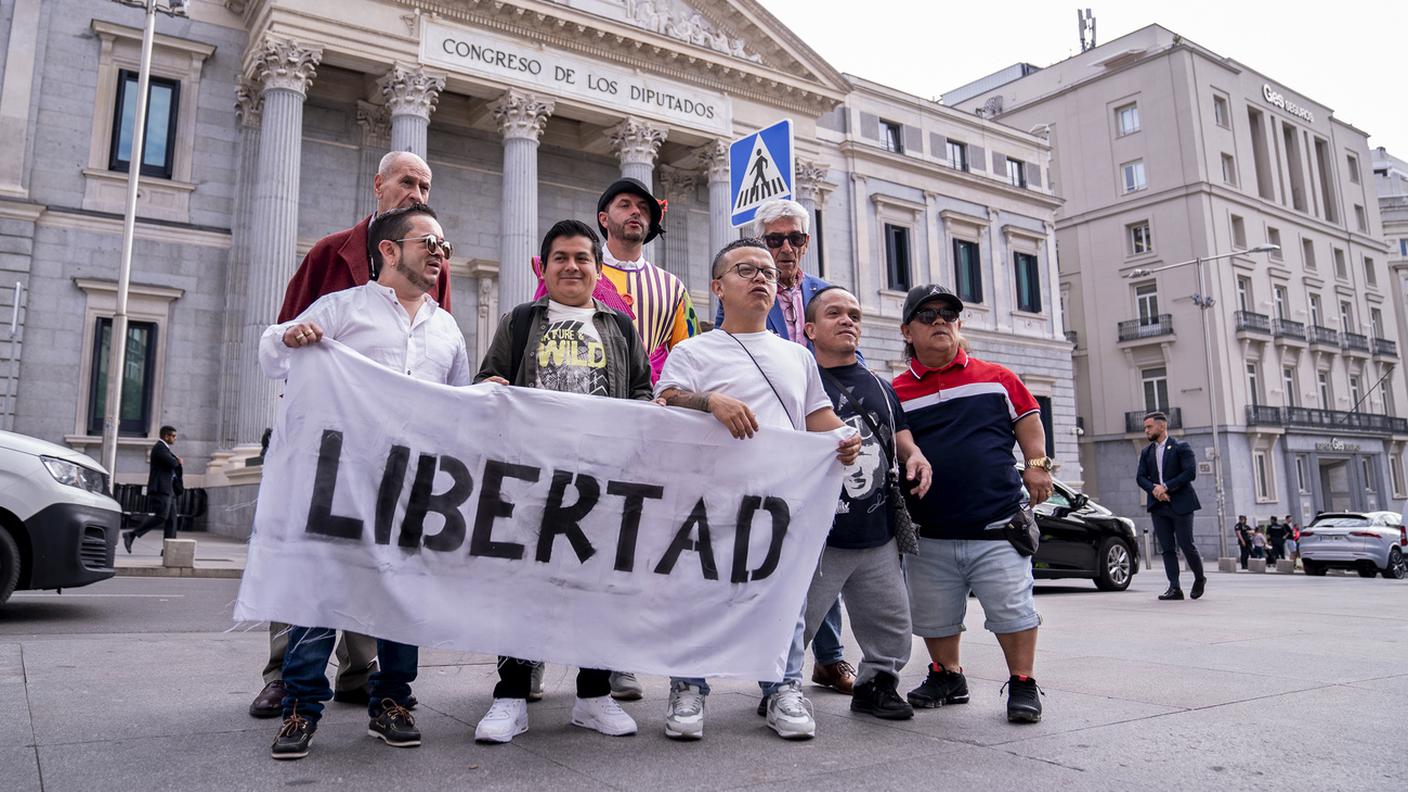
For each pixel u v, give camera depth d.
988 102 49.69
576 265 3.76
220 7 21.53
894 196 32.56
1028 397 4.23
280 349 3.32
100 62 20.12
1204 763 3.05
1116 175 42.94
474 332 24.72
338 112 23.08
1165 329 40.03
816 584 3.87
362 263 3.91
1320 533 22.97
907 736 3.49
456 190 24.95
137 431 19.81
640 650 3.40
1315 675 4.90
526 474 3.41
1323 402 44.38
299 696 3.04
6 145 18.94
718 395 3.49
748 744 3.34
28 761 2.85
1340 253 47.56
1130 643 6.38
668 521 3.52
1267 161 44.50
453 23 21.73
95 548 6.84
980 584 3.98
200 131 20.98
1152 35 43.41
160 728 3.37
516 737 3.38
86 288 19.36
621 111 24.23
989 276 34.88
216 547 16.09
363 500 3.21
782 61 27.88
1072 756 3.16
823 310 4.10
